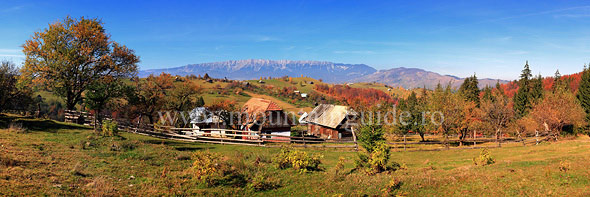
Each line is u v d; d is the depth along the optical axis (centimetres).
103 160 1781
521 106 7150
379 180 1617
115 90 4184
